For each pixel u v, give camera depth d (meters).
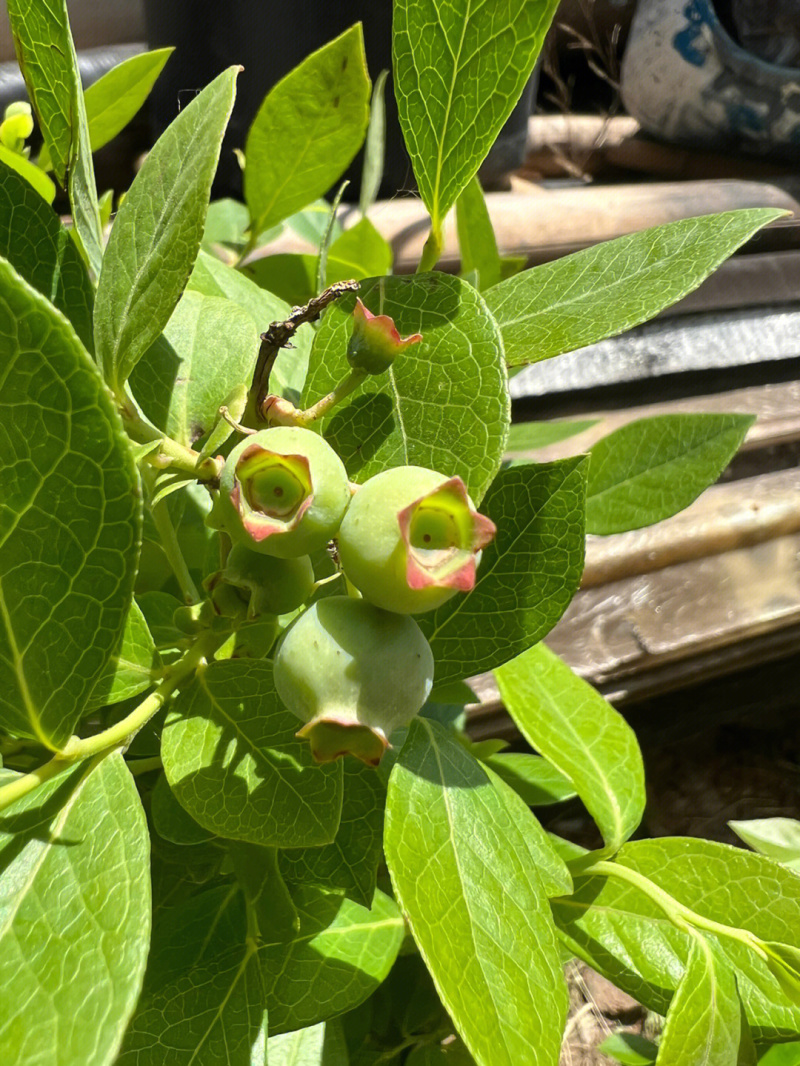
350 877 0.09
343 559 0.06
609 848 0.11
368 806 0.09
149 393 0.09
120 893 0.06
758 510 0.21
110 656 0.06
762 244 0.27
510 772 0.14
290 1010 0.09
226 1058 0.08
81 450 0.05
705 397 0.25
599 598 0.19
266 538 0.06
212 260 0.12
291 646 0.06
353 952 0.10
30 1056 0.05
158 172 0.08
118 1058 0.08
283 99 0.12
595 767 0.11
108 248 0.08
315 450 0.06
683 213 0.26
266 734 0.07
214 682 0.08
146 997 0.09
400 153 0.23
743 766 0.26
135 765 0.09
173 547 0.09
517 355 0.08
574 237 0.24
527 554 0.09
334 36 0.21
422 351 0.08
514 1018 0.07
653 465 0.13
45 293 0.09
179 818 0.09
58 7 0.07
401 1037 0.14
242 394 0.08
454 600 0.09
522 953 0.07
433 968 0.07
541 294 0.09
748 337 0.25
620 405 0.24
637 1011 0.21
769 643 0.21
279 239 0.21
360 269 0.16
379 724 0.06
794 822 0.14
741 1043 0.09
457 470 0.07
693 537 0.20
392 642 0.06
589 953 0.11
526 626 0.09
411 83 0.08
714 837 0.24
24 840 0.06
